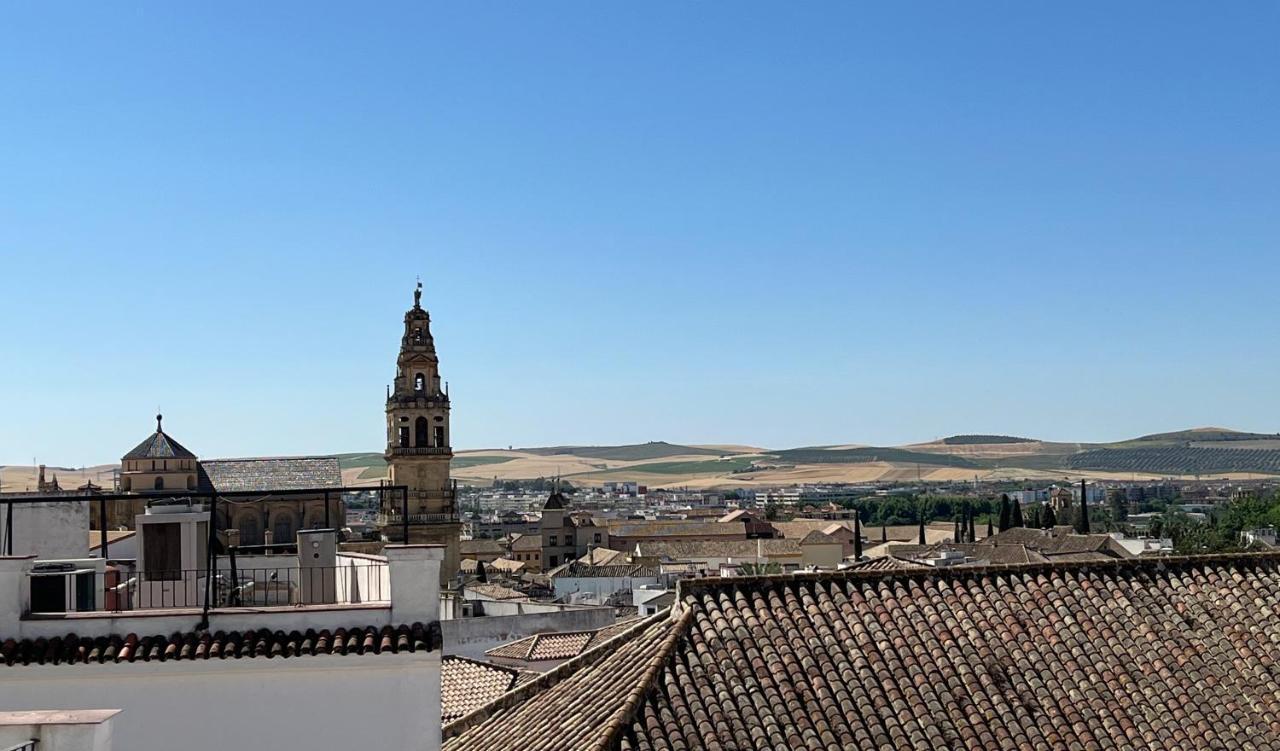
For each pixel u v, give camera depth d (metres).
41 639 20.28
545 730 25.20
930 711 24.81
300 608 20.91
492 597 115.31
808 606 27.28
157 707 20.17
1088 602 28.59
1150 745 24.80
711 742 23.20
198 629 20.61
